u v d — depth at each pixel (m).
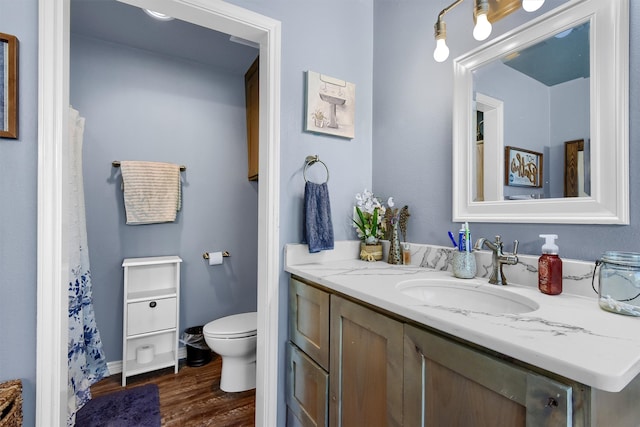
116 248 2.15
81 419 1.62
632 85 0.82
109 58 2.14
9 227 0.94
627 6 0.83
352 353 1.00
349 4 1.66
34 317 0.97
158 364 2.12
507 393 0.57
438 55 1.11
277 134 1.41
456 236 1.28
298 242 1.47
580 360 0.49
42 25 0.98
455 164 1.27
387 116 1.63
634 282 0.71
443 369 0.69
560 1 0.97
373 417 0.91
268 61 1.40
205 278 2.45
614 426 0.53
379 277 1.14
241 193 2.61
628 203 0.82
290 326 1.41
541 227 1.01
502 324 0.65
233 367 1.91
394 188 1.58
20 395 0.92
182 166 2.35
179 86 2.37
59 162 1.00
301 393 1.29
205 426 1.58
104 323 2.11
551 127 0.99
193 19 1.31
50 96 0.98
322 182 1.55
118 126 2.15
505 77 1.12
